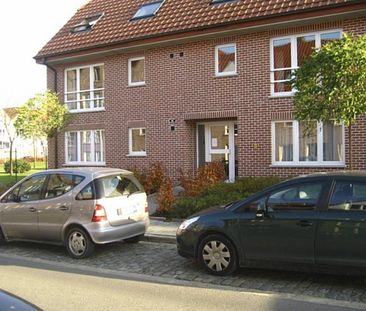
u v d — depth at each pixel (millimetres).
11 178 26406
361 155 13656
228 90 15883
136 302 5953
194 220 7395
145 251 9039
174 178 17094
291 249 6570
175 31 16375
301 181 6738
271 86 15117
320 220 6383
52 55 19750
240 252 6945
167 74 17234
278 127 15203
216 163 15266
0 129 57812
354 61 8594
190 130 17031
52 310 5676
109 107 18828
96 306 5816
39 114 16906
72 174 8984
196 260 7355
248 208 6988
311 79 9086
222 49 16141
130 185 9297
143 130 18125
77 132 20047
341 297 6023
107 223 8586
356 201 6297
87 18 20781
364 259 6121
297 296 6105
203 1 17125
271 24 14609
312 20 14109
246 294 6234
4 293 3404
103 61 19047
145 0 19562
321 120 9406
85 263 8242
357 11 13344
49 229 8938
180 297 6148
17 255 8992
